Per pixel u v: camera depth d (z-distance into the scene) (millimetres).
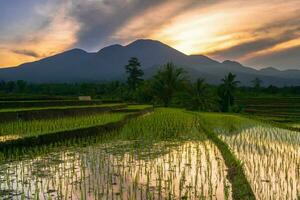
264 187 12562
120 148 21188
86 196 11555
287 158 17875
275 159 17594
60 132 22891
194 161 17219
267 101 98000
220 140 23266
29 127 26250
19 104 41969
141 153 19469
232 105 80562
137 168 15656
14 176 14172
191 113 56250
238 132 29578
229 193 11984
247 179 13523
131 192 11977
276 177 13930
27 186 12758
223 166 16062
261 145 22281
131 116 41844
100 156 18469
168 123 35656
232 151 19547
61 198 11375
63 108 38812
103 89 128500
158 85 90375
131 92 105688
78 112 40938
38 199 11164
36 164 16406
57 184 12961
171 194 11859
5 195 11727
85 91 122750
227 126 34062
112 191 12062
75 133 24250
